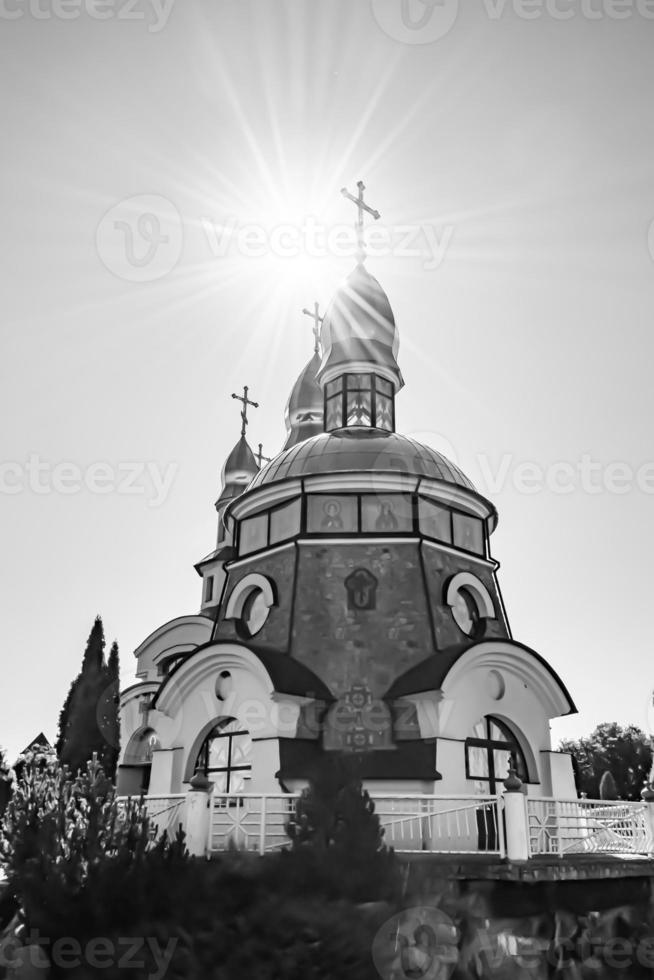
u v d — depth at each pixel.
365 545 18.67
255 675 16.53
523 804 12.41
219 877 10.62
